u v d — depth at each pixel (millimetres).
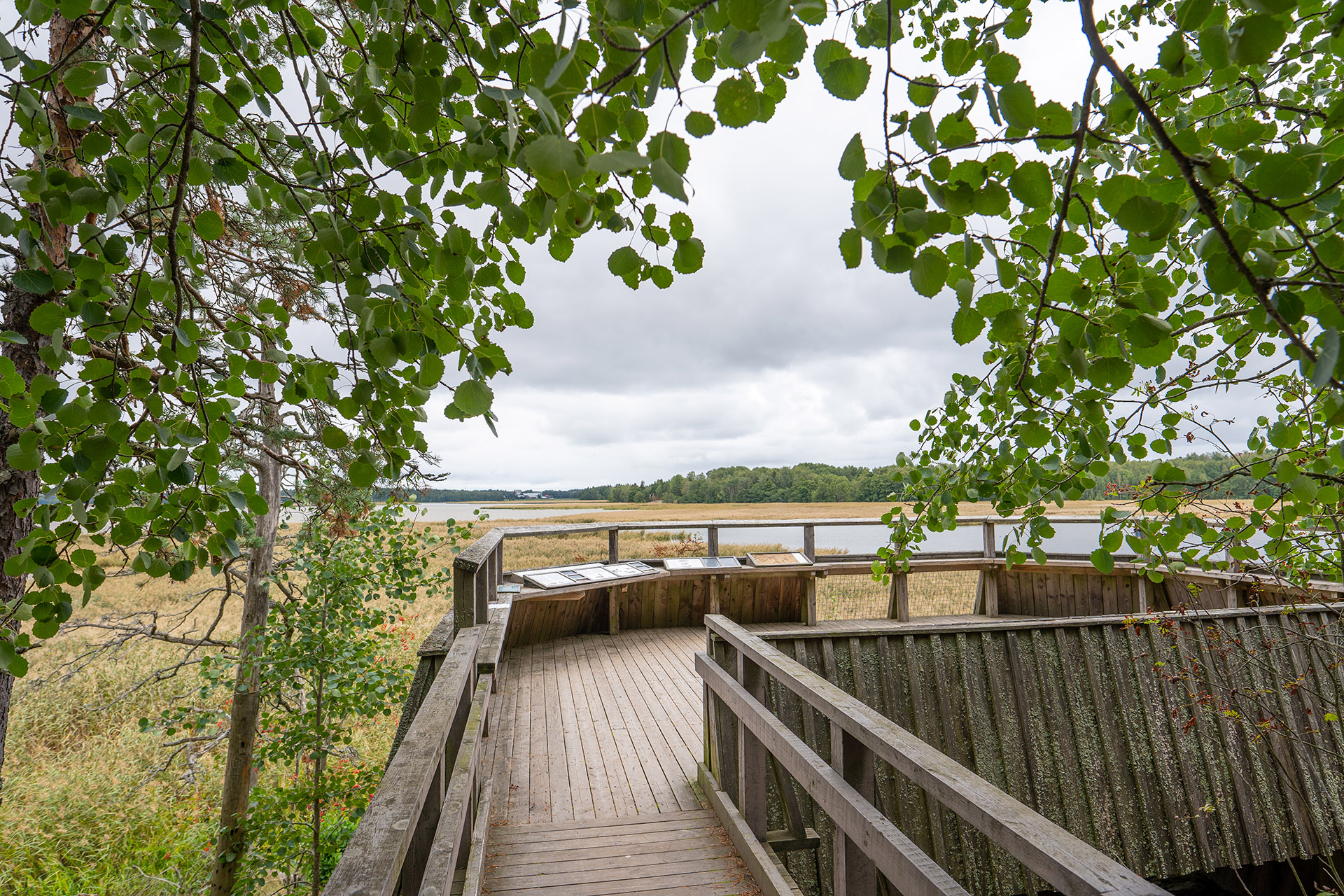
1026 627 3885
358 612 5164
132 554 5617
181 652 9602
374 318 1234
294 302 3910
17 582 2447
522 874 2641
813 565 6855
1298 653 3957
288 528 6180
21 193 1125
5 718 2795
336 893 961
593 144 812
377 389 1323
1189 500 1934
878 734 1708
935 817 3391
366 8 1159
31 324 1158
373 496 4711
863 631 3764
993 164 838
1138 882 982
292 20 1207
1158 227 847
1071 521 6863
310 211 1243
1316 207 911
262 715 5641
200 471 1332
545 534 5941
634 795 3369
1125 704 3822
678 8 845
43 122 1106
